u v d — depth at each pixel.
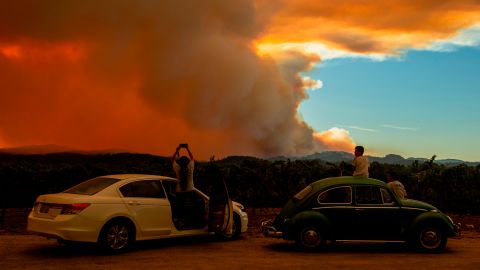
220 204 12.04
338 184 11.38
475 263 9.90
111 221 10.41
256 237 13.84
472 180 23.11
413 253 11.16
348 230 11.15
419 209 11.31
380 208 11.22
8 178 19.11
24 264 9.41
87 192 10.60
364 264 9.71
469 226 17.50
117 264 9.47
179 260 9.98
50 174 19.81
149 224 11.05
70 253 10.66
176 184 12.18
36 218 10.24
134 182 11.12
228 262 9.82
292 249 11.59
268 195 22.02
